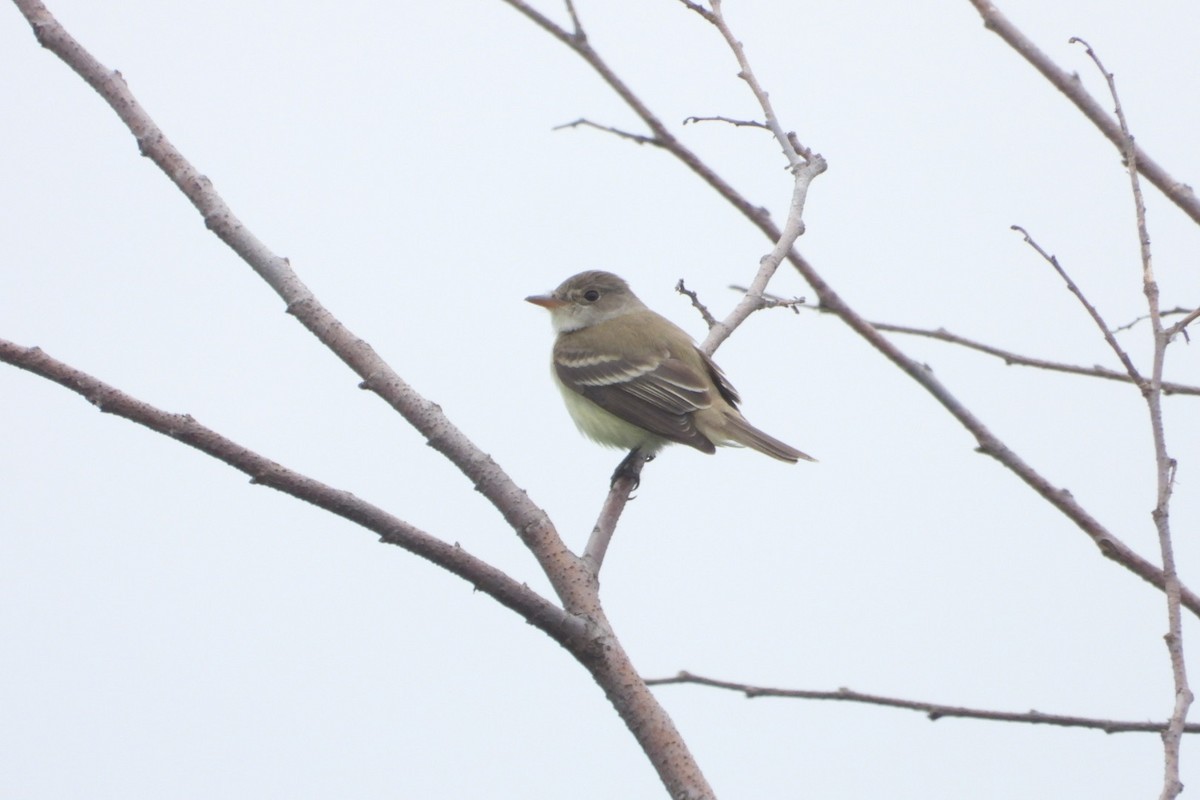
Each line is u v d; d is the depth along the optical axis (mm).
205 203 8188
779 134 11016
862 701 8617
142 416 6426
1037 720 8391
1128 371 7258
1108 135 10266
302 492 6477
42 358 6398
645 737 6590
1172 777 5793
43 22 8531
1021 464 10375
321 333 7832
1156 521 6617
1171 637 6270
